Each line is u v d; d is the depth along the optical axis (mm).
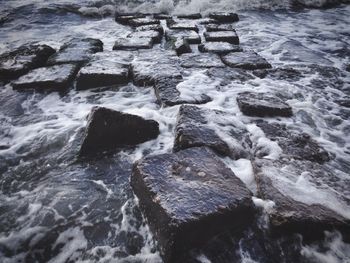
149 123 2707
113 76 3619
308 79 3914
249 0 8055
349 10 7863
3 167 2512
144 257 1799
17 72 3844
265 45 5277
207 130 2605
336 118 3107
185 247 1724
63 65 3984
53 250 1872
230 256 1788
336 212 1841
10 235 1937
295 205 1876
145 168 2096
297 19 7031
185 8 7719
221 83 3660
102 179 2361
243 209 1821
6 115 3189
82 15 7168
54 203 2160
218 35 5227
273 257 1791
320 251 1793
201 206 1760
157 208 1810
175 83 3506
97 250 1864
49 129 2955
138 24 6250
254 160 2311
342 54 4941
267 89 3572
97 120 2510
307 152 2488
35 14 7012
